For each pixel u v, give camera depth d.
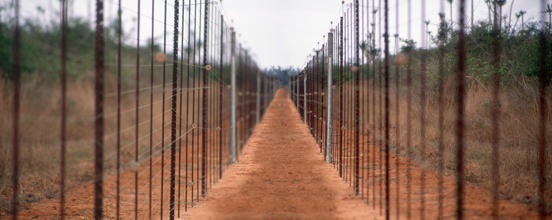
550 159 10.79
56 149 10.71
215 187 11.74
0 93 7.87
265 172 13.73
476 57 17.27
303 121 34.44
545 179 9.77
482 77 16.64
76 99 6.60
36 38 6.08
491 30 16.75
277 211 8.77
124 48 10.26
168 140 16.50
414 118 18.25
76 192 11.02
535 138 11.72
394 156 15.31
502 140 13.62
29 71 6.38
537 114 12.30
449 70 16.75
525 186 9.56
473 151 13.24
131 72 11.02
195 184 12.30
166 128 16.31
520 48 15.40
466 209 8.26
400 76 18.95
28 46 6.08
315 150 19.06
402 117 18.98
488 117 14.98
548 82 13.79
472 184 10.27
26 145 9.60
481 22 17.70
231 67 15.87
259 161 16.27
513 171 10.95
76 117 6.62
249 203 9.55
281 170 14.07
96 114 5.55
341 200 9.73
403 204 9.05
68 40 6.28
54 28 6.18
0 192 10.32
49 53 6.18
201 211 9.12
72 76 6.54
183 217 8.68
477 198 9.06
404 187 10.64
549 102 12.20
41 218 8.73
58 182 11.23
